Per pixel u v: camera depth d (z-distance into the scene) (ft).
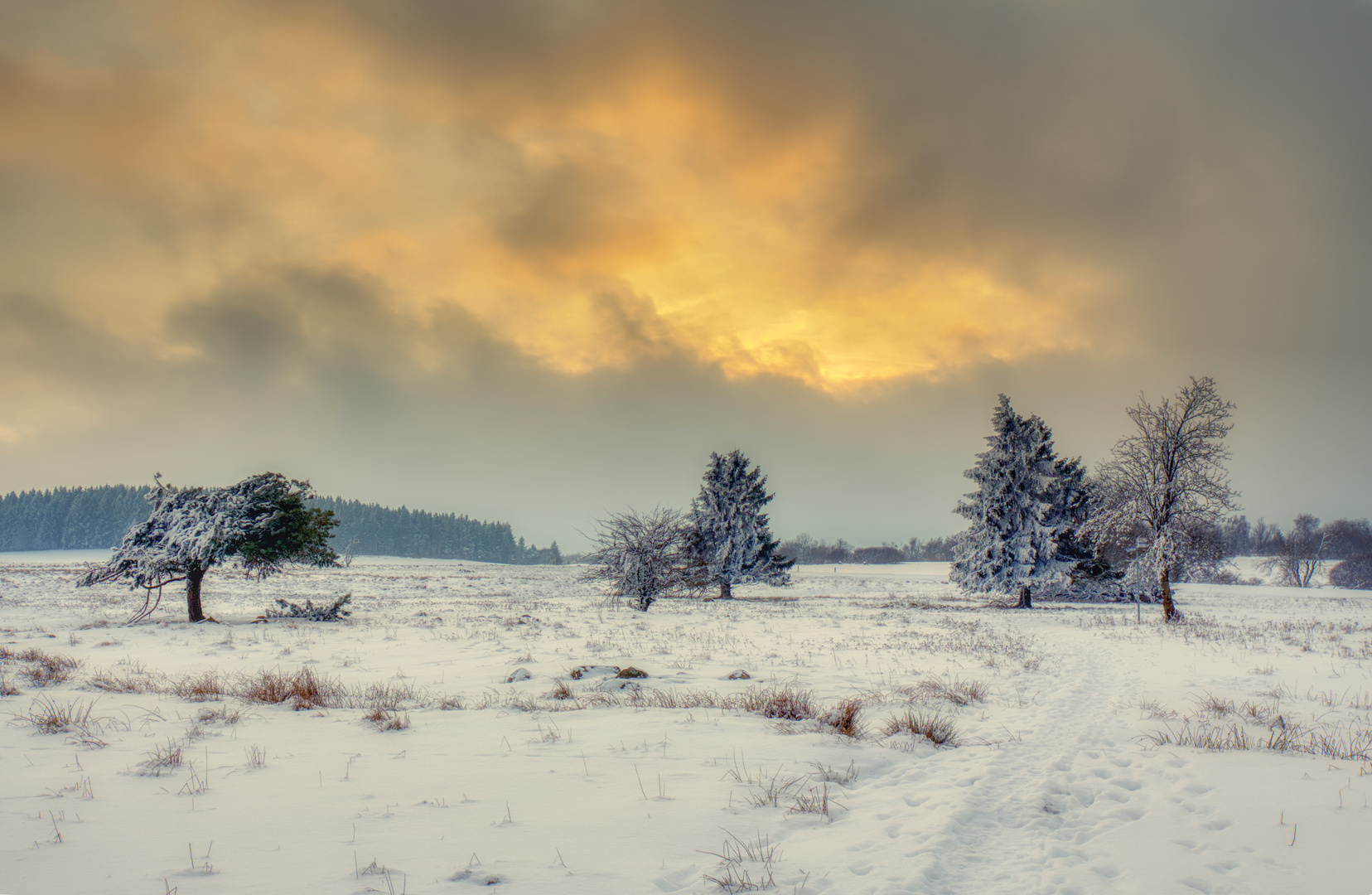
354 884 13.55
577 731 28.53
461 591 173.88
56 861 14.44
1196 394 97.91
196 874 13.89
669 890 13.84
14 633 68.28
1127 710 34.88
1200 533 99.60
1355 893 14.53
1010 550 134.41
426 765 23.16
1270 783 22.50
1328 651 59.36
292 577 215.51
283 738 26.96
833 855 15.78
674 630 77.61
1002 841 17.56
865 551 533.14
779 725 29.76
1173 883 15.08
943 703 36.29
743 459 163.84
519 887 13.66
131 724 28.68
